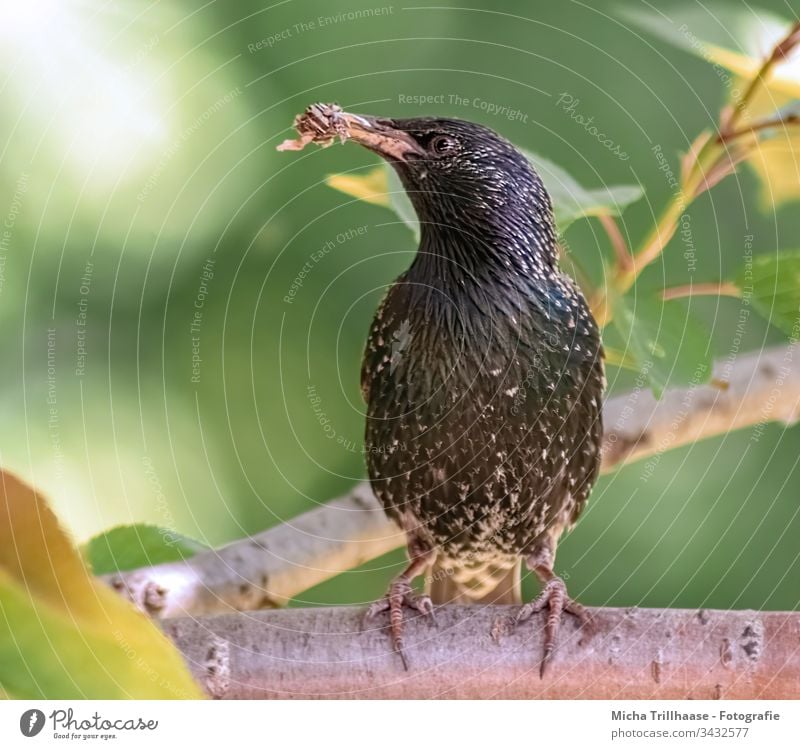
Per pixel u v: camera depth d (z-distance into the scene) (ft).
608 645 15.21
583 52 16.01
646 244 15.34
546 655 15.21
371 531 15.43
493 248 15.39
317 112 15.40
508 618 15.24
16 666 14.84
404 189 15.43
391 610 15.24
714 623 15.20
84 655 14.84
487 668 15.21
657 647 15.20
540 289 15.40
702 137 15.34
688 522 15.98
